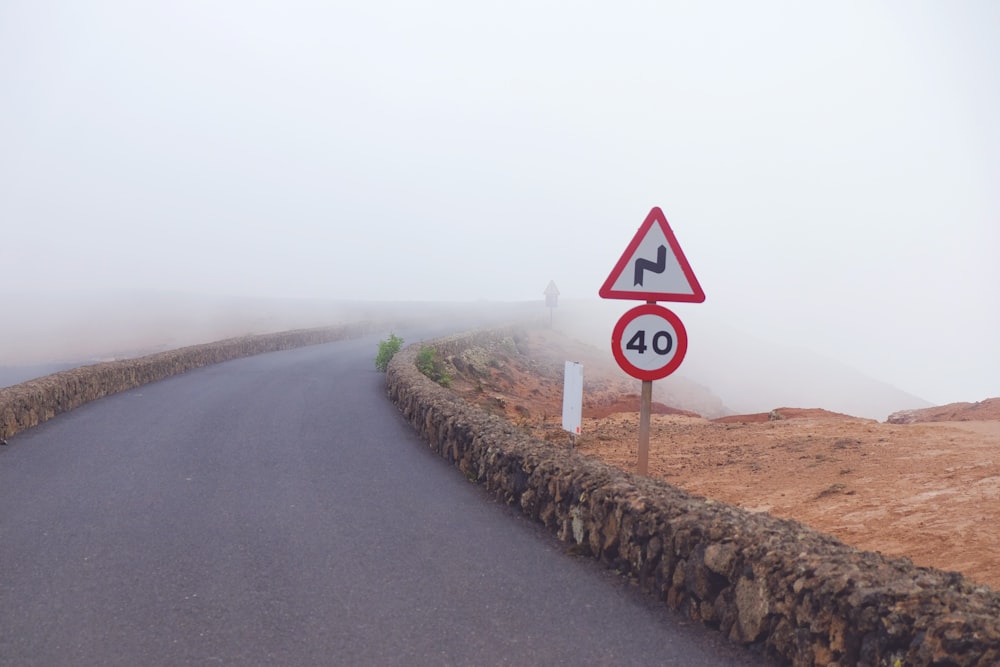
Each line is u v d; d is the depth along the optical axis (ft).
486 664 14.51
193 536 23.68
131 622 16.65
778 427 51.60
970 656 10.91
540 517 25.20
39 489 30.32
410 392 50.55
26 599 18.10
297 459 37.17
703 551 16.67
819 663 13.28
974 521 23.66
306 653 15.02
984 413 54.95
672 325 22.67
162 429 46.42
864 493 29.19
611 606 17.61
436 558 21.38
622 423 63.67
